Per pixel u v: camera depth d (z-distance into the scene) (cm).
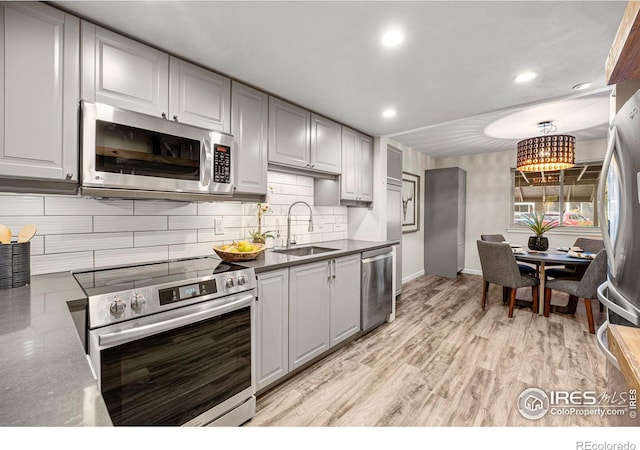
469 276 541
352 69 195
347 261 263
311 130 265
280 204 278
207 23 148
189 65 181
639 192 106
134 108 157
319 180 311
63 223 160
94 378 61
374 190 348
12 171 124
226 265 185
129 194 155
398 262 400
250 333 175
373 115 278
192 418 146
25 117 126
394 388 201
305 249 287
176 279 147
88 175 138
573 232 463
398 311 358
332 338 247
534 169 353
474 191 554
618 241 122
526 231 498
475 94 232
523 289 454
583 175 464
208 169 180
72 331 84
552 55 179
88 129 137
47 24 132
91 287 130
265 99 225
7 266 126
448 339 279
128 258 183
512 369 224
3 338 79
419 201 541
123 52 154
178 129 168
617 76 103
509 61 185
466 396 192
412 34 158
